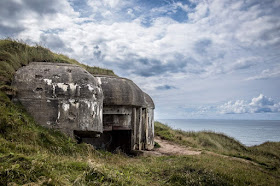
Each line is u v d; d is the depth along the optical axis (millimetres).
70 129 7820
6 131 6340
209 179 6594
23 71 8156
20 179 4195
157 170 7496
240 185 6859
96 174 5266
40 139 6848
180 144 15461
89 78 8609
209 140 18688
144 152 10953
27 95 7754
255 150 18625
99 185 4898
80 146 7676
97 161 6875
